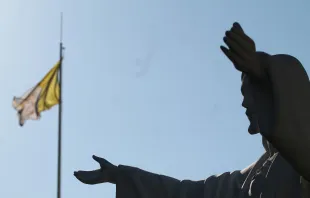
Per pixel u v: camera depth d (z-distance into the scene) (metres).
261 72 23.50
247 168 36.12
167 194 37.09
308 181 24.73
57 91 65.88
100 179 37.22
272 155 34.50
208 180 36.97
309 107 23.52
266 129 23.50
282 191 32.72
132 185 37.06
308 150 23.48
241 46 22.47
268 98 23.86
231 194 35.53
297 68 23.86
